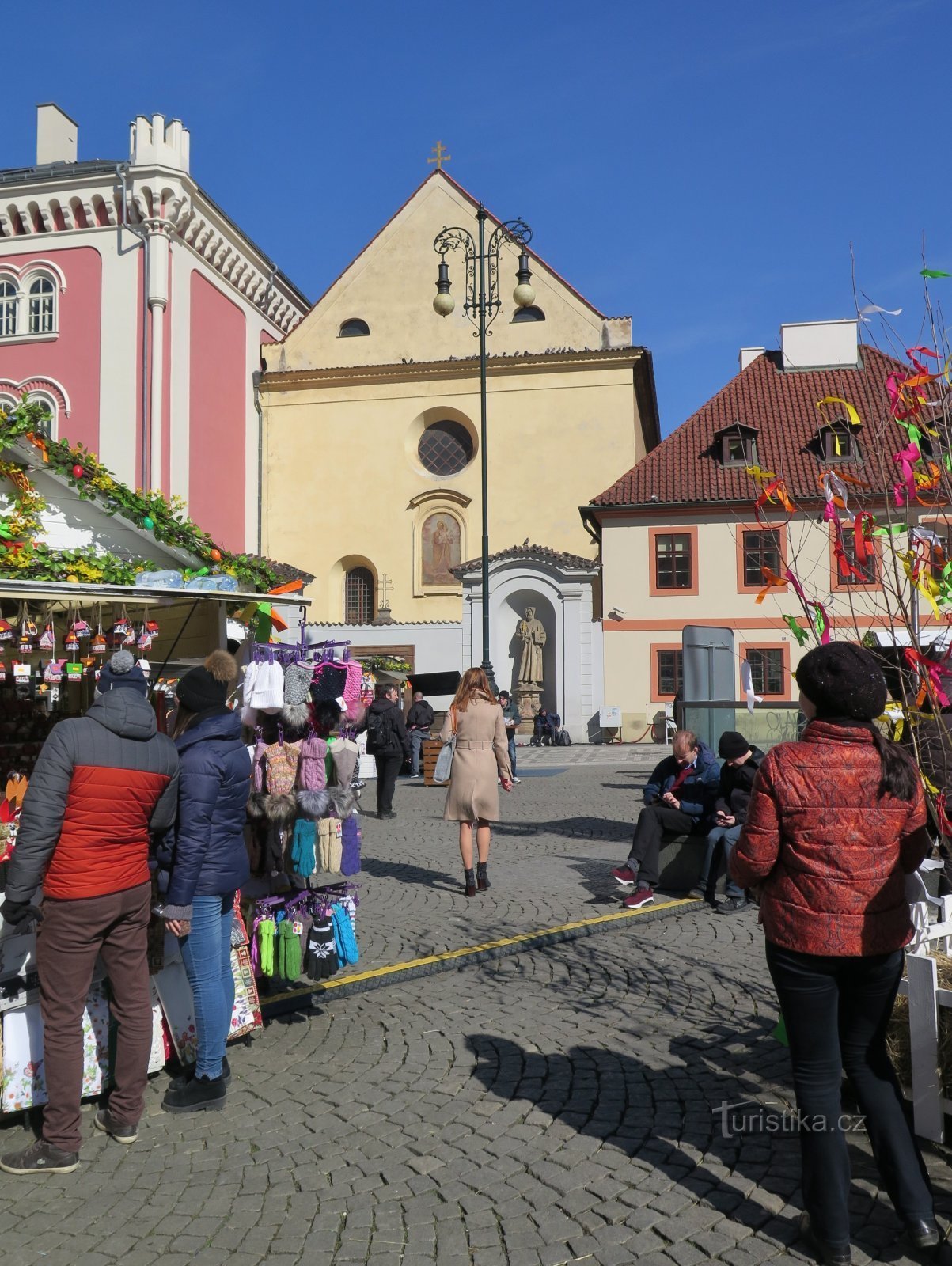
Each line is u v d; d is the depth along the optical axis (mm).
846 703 3219
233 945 5285
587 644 35031
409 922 7887
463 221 39844
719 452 34281
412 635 37750
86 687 7848
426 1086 4656
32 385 34125
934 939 4238
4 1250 3398
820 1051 3182
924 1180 3180
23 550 6184
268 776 5473
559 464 38344
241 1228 3508
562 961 6727
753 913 8039
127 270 33688
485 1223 3479
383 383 39656
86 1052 4520
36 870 3875
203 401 36000
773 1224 3398
